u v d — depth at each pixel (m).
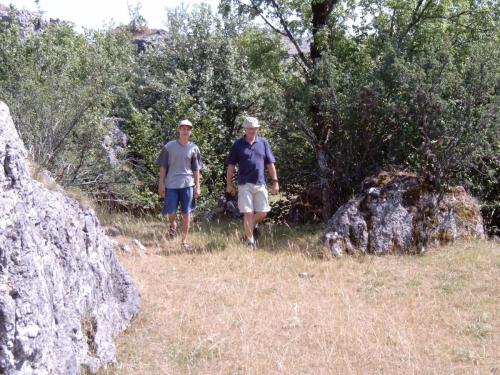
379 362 4.64
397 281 6.86
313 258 7.91
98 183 10.65
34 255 3.55
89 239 4.81
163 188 8.73
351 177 9.82
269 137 11.15
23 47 9.92
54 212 4.23
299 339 5.12
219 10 11.66
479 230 8.93
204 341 5.06
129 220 10.27
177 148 8.57
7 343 3.25
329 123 9.91
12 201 3.53
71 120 9.40
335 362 4.65
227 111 12.84
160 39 13.67
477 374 4.42
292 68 11.41
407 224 8.20
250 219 8.58
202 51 12.97
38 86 9.27
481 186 9.70
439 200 8.49
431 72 8.62
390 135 9.63
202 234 9.33
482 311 5.78
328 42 10.87
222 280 6.89
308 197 10.70
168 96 12.48
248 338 5.13
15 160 3.66
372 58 10.81
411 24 10.70
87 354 4.31
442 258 7.77
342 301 6.16
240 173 8.56
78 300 4.37
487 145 8.73
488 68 8.38
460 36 11.22
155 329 5.31
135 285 5.77
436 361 4.68
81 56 10.77
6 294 3.29
